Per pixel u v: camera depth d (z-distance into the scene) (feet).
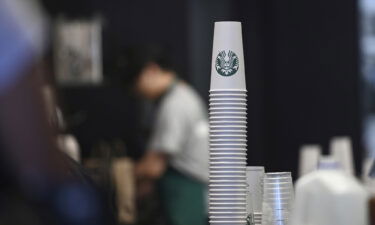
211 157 7.56
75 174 4.72
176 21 27.20
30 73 4.26
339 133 29.04
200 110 20.39
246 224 7.61
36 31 4.32
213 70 7.56
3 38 4.22
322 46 29.09
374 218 8.10
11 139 4.21
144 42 26.99
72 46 25.66
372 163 11.00
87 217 4.32
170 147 20.06
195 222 19.88
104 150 25.12
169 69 20.61
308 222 7.05
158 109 20.48
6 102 4.21
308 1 29.14
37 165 4.25
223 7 27.94
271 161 29.19
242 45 7.59
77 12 26.00
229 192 7.52
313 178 7.05
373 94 28.94
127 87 21.13
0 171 4.22
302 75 29.14
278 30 29.12
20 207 4.21
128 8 26.71
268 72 29.19
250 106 29.12
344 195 6.91
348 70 28.99
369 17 28.96
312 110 29.14
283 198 7.83
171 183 20.07
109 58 26.00
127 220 20.56
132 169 20.71
